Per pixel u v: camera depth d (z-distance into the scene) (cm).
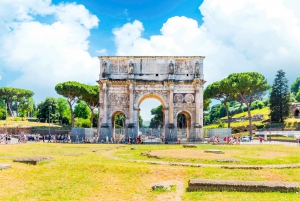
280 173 2464
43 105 14225
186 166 2742
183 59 8125
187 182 2156
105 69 8044
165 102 7944
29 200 1722
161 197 1814
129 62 8069
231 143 6381
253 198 1664
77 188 1995
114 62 8150
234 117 15775
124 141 7531
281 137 8800
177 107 7925
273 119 11700
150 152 3928
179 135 8200
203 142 7350
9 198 1725
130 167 2514
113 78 8056
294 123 10575
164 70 8088
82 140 7650
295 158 3322
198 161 3042
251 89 9075
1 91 12638
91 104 10569
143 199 1789
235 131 12219
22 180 2119
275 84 11756
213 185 1886
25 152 3919
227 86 9175
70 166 2567
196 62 8075
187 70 8106
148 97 8462
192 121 7906
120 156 3675
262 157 3338
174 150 4312
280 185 1841
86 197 1814
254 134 10475
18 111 15162
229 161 2991
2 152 3756
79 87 9769
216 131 7756
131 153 4150
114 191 1953
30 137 7950
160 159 3281
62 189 1964
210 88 9894
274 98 11688
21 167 2448
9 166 2386
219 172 2445
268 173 2448
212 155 3481
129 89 7894
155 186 1992
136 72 8075
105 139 7706
